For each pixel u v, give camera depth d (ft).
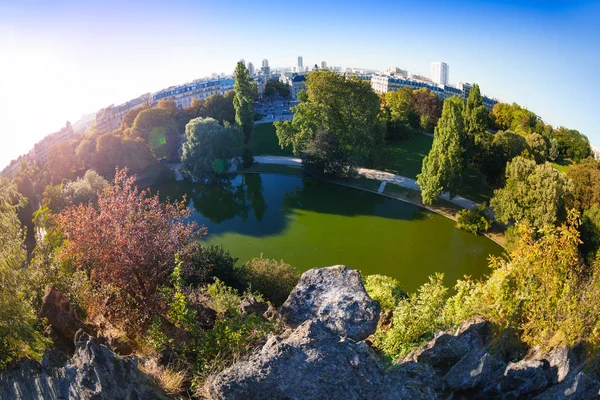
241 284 132.46
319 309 67.10
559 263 63.77
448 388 45.44
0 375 38.22
